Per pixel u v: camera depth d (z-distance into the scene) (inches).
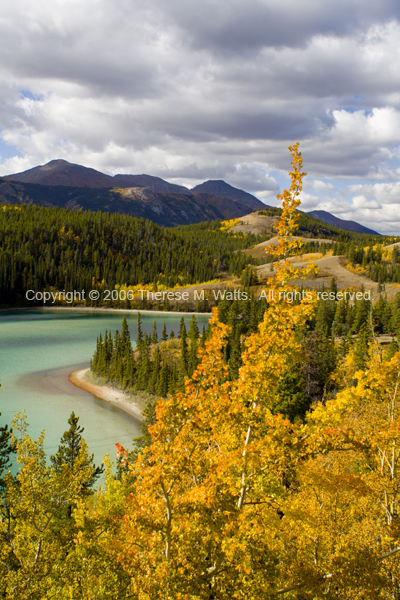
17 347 4559.5
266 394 363.9
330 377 2107.5
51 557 537.6
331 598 355.9
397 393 516.7
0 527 528.7
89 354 4274.1
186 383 358.3
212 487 354.6
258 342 366.9
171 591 316.5
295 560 411.2
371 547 459.8
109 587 472.1
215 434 376.5
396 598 418.3
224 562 366.6
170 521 344.5
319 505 543.2
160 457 345.7
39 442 588.1
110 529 568.7
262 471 377.1
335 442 348.8
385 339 3882.9
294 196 372.2
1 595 450.9
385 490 501.0
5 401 2645.2
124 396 2847.0
